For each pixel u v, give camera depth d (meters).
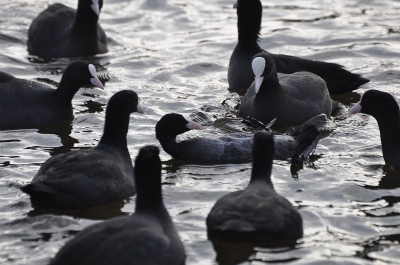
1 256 11.14
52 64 22.45
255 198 11.54
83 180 12.77
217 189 13.84
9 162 15.22
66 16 24.14
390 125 15.07
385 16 26.47
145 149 11.10
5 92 17.80
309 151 15.38
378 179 14.38
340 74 19.94
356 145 16.17
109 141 13.84
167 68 21.98
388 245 11.62
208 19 26.69
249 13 20.53
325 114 17.92
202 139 15.52
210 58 22.95
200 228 12.14
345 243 11.65
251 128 16.81
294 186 13.97
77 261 9.75
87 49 23.23
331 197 13.49
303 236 11.80
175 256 10.54
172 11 27.42
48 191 12.38
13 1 28.23
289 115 17.59
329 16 26.58
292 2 28.38
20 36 25.05
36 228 12.12
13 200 13.26
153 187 11.06
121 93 13.93
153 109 18.56
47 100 17.84
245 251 11.30
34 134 17.08
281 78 18.83
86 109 18.73
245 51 20.80
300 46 23.75
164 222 10.98
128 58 22.95
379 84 20.48
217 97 19.77
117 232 10.16
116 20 26.55
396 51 22.95
